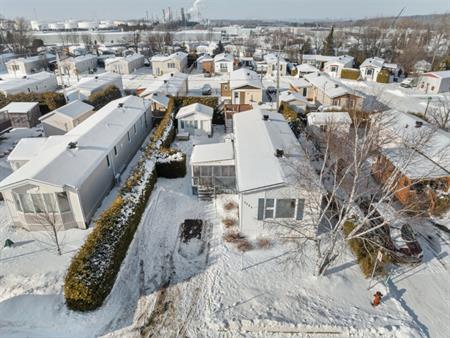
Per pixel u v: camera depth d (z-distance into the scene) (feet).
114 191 69.62
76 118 99.04
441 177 61.57
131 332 39.32
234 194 67.15
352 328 39.34
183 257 51.26
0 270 47.52
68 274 40.70
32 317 40.09
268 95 149.07
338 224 41.78
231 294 44.42
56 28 653.71
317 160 74.43
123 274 47.62
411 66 198.70
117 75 159.94
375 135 47.96
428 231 58.54
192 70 223.10
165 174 73.51
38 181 50.88
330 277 47.14
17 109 106.42
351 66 210.59
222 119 112.98
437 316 42.34
